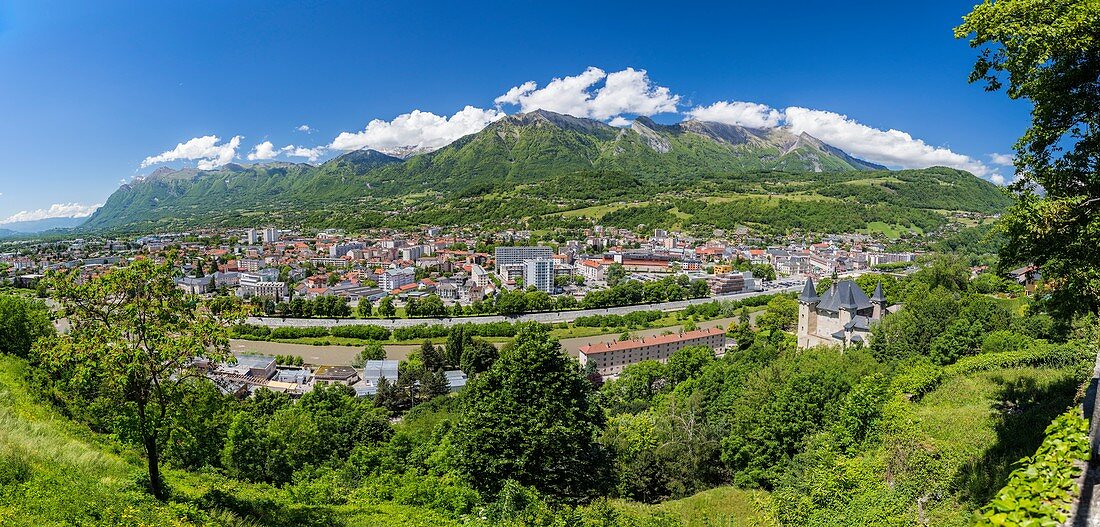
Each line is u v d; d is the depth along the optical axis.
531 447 30.84
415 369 110.12
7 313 46.56
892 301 117.69
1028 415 29.98
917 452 28.94
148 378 20.62
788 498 30.91
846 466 30.67
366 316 167.62
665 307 185.38
